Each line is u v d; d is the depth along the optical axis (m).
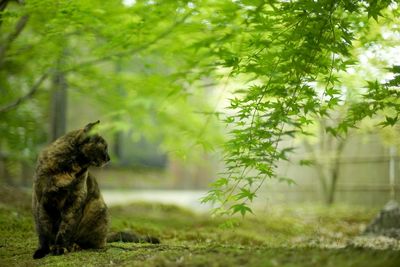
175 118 3.87
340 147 5.29
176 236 3.61
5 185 4.42
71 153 2.77
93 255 2.74
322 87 2.97
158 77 3.35
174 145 3.91
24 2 3.13
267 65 2.61
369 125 3.87
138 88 3.64
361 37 2.89
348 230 4.11
